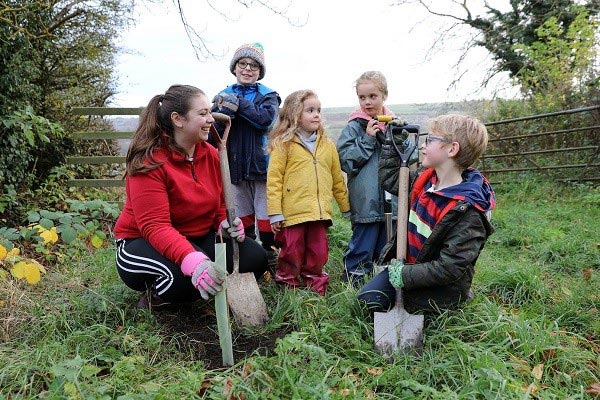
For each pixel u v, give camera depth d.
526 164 8.66
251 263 3.20
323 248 3.58
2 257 3.02
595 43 9.15
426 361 2.50
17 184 6.17
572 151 8.12
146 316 2.98
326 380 2.33
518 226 5.21
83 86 8.24
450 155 2.66
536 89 9.83
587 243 4.51
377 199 3.63
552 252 4.32
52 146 7.31
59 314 2.96
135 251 2.94
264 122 3.87
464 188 2.62
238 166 3.90
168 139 2.84
